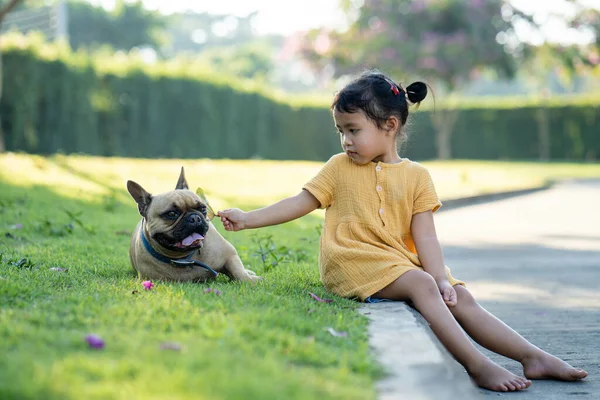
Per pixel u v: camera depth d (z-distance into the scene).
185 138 26.98
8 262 4.84
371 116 3.82
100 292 3.68
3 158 14.31
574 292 6.39
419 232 3.90
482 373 3.38
